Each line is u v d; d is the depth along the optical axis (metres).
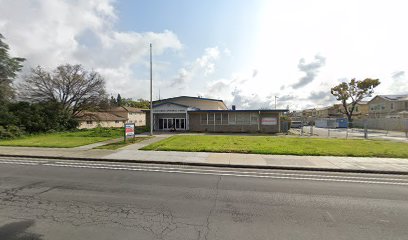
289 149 12.62
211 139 18.80
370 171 8.30
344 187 6.42
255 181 7.01
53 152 12.31
